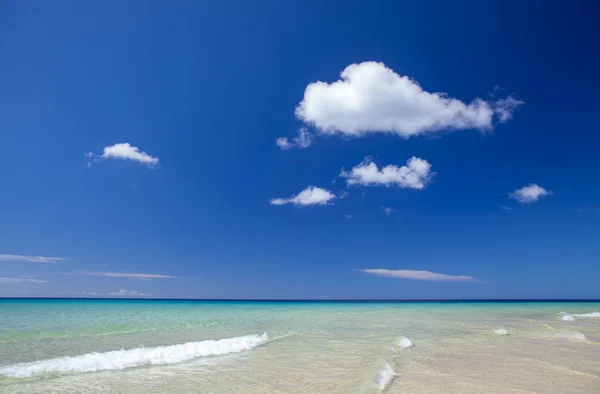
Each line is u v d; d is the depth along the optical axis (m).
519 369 11.86
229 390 9.09
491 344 17.28
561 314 38.75
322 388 9.27
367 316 35.59
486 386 9.72
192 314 32.47
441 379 10.36
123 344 14.91
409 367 11.88
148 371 10.95
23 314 26.78
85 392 8.73
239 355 13.74
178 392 8.86
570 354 14.74
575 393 9.32
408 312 43.78
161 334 18.17
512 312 45.62
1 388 8.73
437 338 19.23
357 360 12.89
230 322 25.83
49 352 12.82
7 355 12.15
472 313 42.75
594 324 28.19
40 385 9.14
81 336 16.59
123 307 40.91
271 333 20.42
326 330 22.45
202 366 11.78
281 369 11.44
